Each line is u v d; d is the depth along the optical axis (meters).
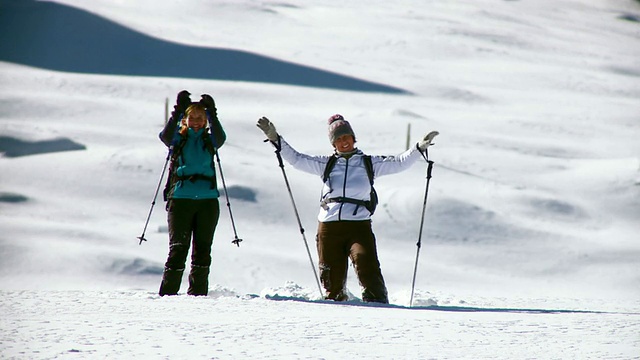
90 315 15.52
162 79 143.62
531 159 98.81
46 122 104.69
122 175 79.50
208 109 22.39
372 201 22.64
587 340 13.85
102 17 184.75
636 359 12.09
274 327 14.56
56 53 166.25
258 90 140.00
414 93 152.00
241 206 72.88
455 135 110.50
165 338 13.03
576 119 139.62
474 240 69.06
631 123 141.38
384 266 60.53
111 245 59.38
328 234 22.56
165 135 22.23
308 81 155.12
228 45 180.00
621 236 74.00
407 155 22.69
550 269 63.47
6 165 81.62
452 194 79.62
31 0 188.75
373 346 12.90
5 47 166.12
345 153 22.77
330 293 22.55
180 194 22.12
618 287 59.50
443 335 14.19
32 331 13.34
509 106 149.25
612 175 91.69
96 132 96.88
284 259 59.44
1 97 116.50
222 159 86.50
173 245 22.09
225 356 11.64
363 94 145.62
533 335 14.36
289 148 23.02
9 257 53.81
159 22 197.38
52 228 62.19
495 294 54.38
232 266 56.75
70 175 79.12
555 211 79.69
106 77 141.88
